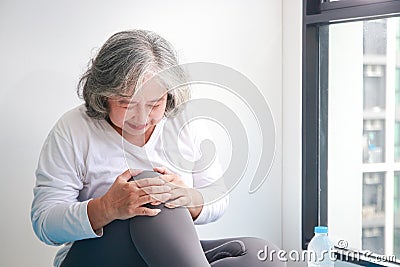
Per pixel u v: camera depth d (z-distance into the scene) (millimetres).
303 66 2801
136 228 1689
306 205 2832
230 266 1834
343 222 2771
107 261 1730
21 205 2375
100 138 1864
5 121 2326
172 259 1651
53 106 2410
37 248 2418
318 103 2828
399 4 2373
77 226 1711
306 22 2756
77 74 2443
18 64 2336
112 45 1779
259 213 2885
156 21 2590
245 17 2795
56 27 2396
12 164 2350
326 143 2828
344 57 2719
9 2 2305
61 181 1816
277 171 2930
